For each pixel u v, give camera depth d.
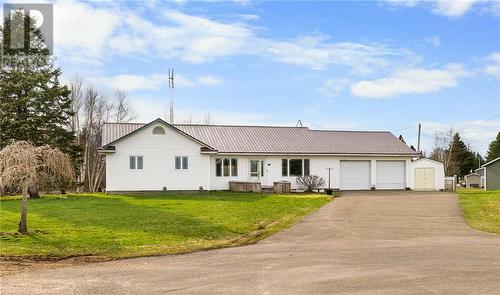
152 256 11.96
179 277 9.45
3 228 15.40
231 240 14.84
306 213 22.45
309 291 8.27
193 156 32.97
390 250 12.63
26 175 14.13
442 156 84.38
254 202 25.67
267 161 36.44
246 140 38.12
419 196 31.22
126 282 9.03
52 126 33.09
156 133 32.34
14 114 31.88
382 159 38.75
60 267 10.50
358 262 10.92
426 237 15.34
